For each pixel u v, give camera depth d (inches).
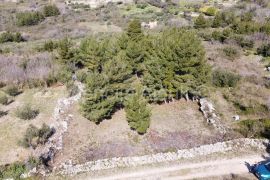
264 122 1311.5
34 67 1838.1
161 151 1169.4
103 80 1291.8
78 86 1624.0
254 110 1417.3
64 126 1305.4
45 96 1572.3
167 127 1304.1
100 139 1238.3
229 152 1151.0
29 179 1034.7
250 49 2181.3
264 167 1020.5
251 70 1849.2
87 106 1282.0
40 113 1417.3
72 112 1409.9
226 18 2938.0
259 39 2352.4
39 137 1213.1
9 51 2267.5
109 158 1131.3
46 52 2171.5
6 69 1787.6
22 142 1202.6
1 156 1151.6
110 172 1075.9
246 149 1163.9
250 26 2492.6
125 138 1239.5
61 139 1229.1
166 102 1473.9
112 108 1362.0
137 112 1221.1
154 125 1312.7
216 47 2207.2
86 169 1088.2
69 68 1813.5
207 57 2005.4
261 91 1598.2
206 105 1423.5
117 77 1339.8
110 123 1331.2
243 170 1065.5
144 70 1459.2
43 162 1103.6
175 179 1039.0
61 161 1125.1
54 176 1058.1
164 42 1408.7
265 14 3248.0
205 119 1358.3
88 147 1195.3
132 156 1141.1
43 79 1694.1
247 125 1307.8
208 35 2428.6
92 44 1640.0
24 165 1077.8
